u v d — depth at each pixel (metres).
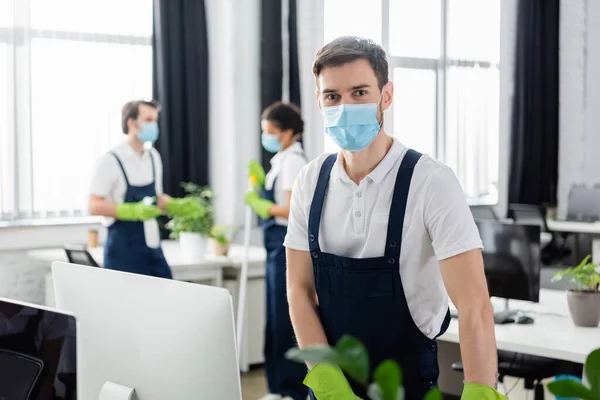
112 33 5.88
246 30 6.41
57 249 5.66
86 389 1.66
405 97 7.62
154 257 4.43
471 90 8.05
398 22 7.48
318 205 2.00
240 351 5.46
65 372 1.32
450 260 1.79
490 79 8.20
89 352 1.64
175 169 6.12
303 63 6.68
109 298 1.60
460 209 1.81
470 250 1.79
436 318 1.96
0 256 5.57
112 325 1.59
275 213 4.32
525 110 8.34
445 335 3.26
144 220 4.36
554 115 8.49
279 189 4.42
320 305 2.03
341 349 0.86
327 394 1.39
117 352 1.58
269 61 6.41
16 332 1.39
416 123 7.70
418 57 7.67
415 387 1.96
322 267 2.00
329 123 1.89
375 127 1.87
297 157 4.42
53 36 5.69
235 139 6.38
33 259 5.68
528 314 3.65
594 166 8.77
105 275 1.62
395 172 1.90
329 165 2.02
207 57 6.21
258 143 6.49
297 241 2.07
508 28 8.30
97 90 5.84
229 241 5.48
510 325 3.45
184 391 1.49
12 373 1.39
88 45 5.80
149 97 6.04
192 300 1.47
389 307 1.93
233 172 6.39
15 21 5.56
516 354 3.65
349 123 1.85
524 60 8.30
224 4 6.35
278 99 6.46
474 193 8.10
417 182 1.87
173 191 6.11
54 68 5.71
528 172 8.41
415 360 1.95
